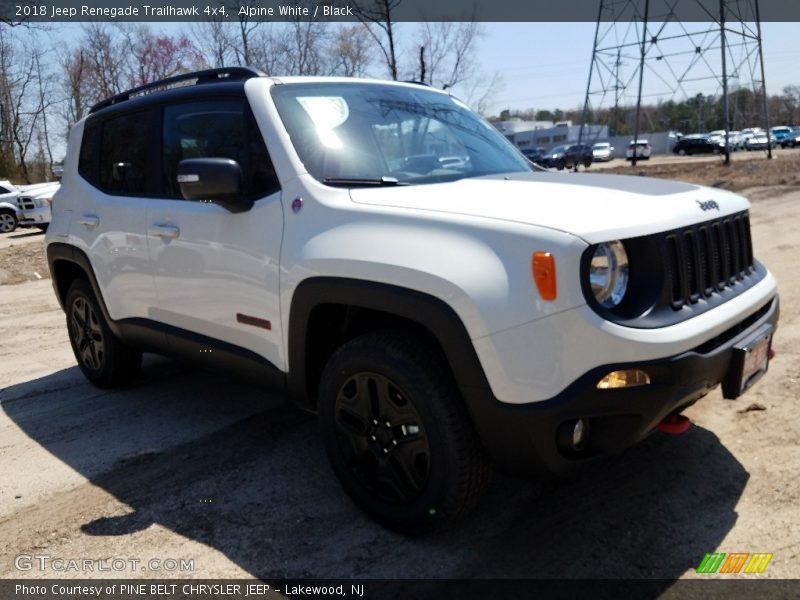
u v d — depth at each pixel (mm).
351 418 2984
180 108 3791
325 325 3096
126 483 3494
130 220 3975
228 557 2812
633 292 2500
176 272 3668
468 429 2623
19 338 6746
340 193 2994
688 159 47406
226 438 3980
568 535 2824
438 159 3502
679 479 3176
